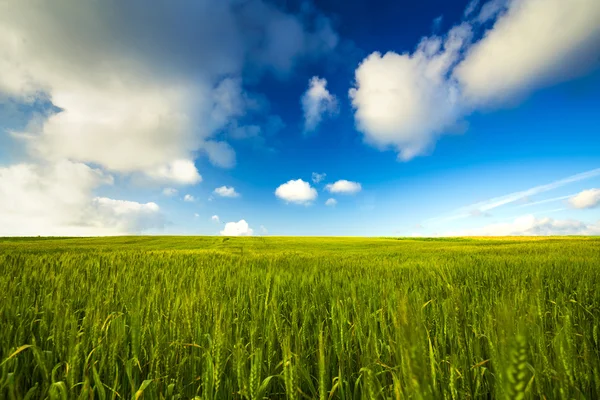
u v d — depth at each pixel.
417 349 0.93
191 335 2.61
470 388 1.83
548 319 3.07
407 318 1.00
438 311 2.88
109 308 3.50
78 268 8.45
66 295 4.46
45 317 3.07
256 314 3.20
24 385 2.35
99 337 2.44
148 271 8.32
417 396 0.88
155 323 2.72
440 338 2.41
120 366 2.47
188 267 9.86
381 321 2.81
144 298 3.81
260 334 2.98
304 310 3.95
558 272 7.82
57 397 1.76
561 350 1.50
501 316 0.97
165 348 2.33
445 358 2.01
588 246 26.08
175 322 2.65
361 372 2.15
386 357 2.45
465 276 7.60
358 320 2.85
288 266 10.86
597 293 4.80
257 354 1.76
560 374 1.43
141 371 2.31
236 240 62.72
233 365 2.19
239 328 3.11
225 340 2.21
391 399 1.75
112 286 4.94
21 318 3.14
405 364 1.00
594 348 2.23
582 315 3.29
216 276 6.95
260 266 11.14
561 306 3.46
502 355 0.90
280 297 4.96
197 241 57.81
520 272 8.01
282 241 61.16
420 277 6.71
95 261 11.07
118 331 2.54
